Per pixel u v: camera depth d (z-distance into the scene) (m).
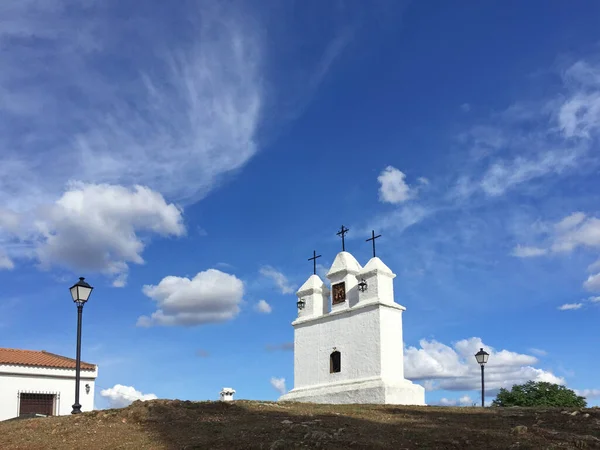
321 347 29.86
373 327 27.83
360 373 27.78
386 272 28.95
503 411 20.41
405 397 26.58
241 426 15.87
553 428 16.19
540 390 40.59
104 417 17.36
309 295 31.50
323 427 15.65
